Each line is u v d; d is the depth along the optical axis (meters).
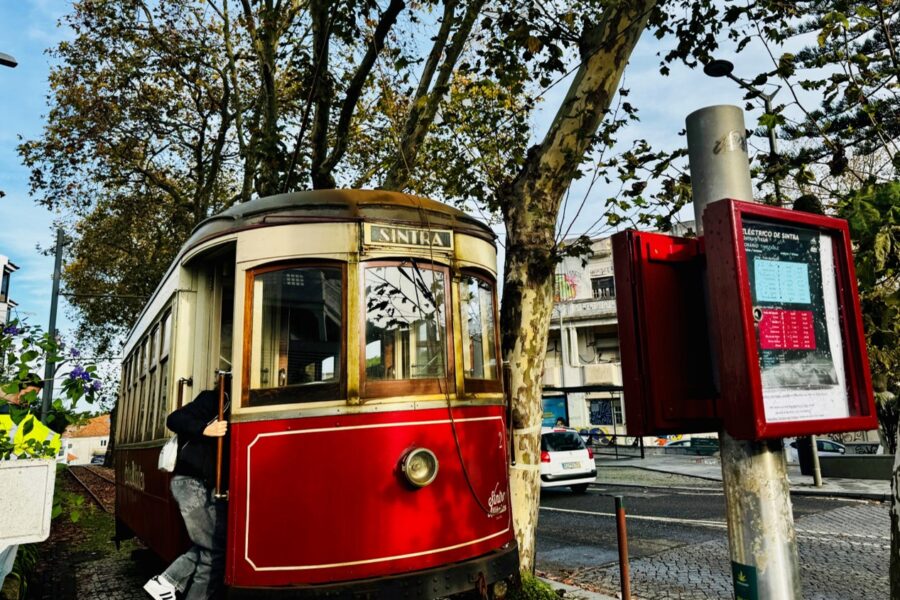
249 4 12.21
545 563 7.98
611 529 10.14
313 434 4.57
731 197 2.50
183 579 4.77
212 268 6.11
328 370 4.72
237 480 4.59
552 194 6.06
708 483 16.48
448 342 5.12
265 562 4.41
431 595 4.47
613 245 2.60
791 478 16.66
